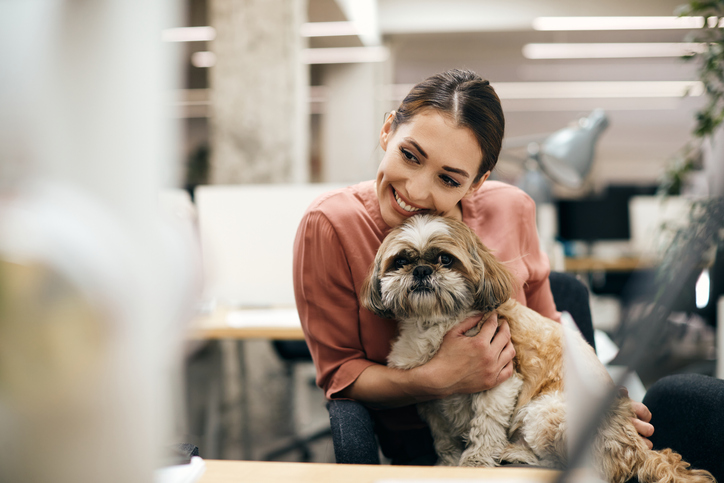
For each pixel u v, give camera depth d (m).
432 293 1.22
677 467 1.03
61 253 0.29
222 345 4.10
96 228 0.30
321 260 1.41
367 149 9.49
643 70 11.67
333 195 1.48
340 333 1.43
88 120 0.31
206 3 5.80
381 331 1.43
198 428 3.42
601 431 1.00
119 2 0.31
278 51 4.59
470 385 1.21
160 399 0.36
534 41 9.88
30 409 0.32
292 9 4.59
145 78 0.32
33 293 0.29
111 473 0.35
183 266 0.34
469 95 1.24
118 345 0.32
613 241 5.93
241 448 3.23
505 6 8.73
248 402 3.99
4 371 0.31
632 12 8.38
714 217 0.82
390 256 1.28
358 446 1.18
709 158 2.27
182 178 0.37
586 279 5.44
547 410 1.16
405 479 0.89
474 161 1.25
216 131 4.66
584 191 8.22
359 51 8.93
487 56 10.75
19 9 0.30
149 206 0.32
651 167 15.16
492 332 1.26
